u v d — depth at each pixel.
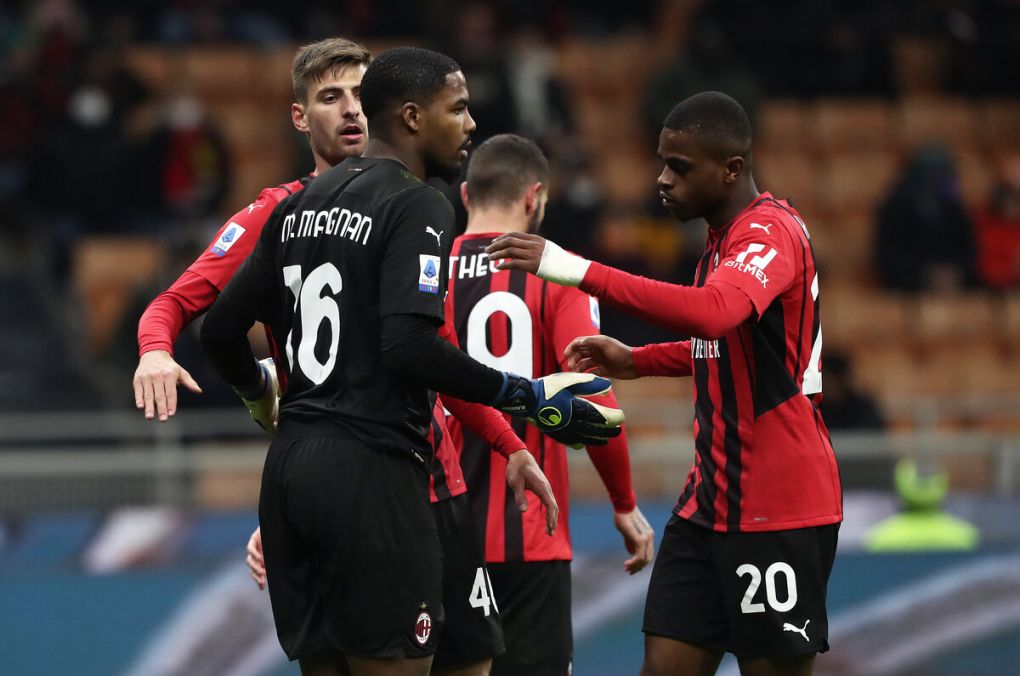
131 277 38.66
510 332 14.26
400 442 10.91
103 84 39.56
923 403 30.23
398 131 11.30
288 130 41.03
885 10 48.53
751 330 12.45
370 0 45.78
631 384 33.81
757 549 12.48
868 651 21.91
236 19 47.50
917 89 49.41
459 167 11.62
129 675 20.89
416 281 10.60
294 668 21.12
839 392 30.88
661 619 13.02
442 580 11.38
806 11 46.94
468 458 14.20
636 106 47.91
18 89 40.47
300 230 11.16
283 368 11.51
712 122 12.39
